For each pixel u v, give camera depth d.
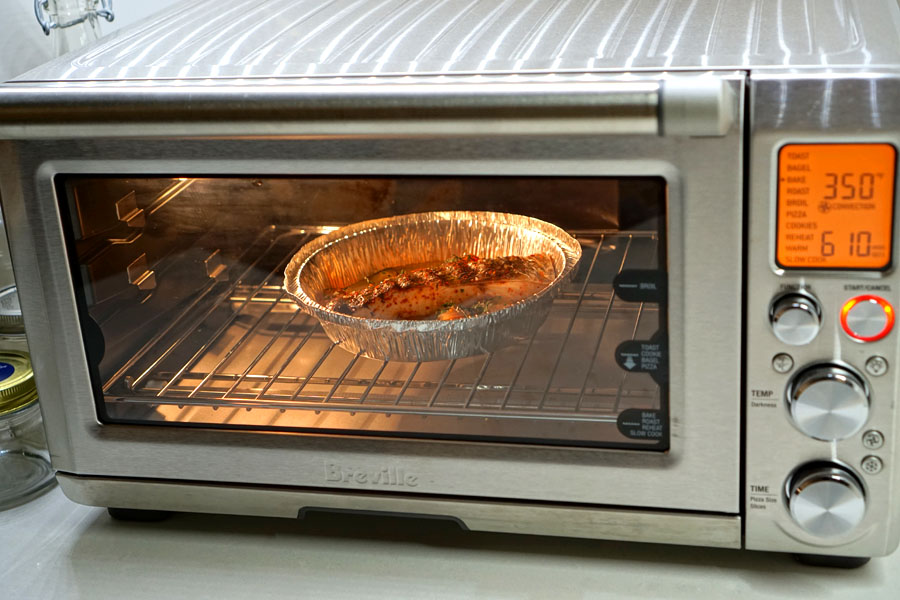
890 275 0.67
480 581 0.82
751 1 0.86
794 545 0.77
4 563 0.88
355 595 0.81
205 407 0.85
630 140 0.68
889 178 0.65
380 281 0.86
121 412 0.86
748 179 0.67
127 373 0.86
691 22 0.80
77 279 0.81
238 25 0.92
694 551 0.84
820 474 0.73
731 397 0.73
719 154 0.66
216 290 0.87
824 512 0.74
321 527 0.90
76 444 0.88
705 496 0.77
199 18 0.96
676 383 0.74
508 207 0.74
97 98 0.72
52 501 0.96
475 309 0.83
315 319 0.91
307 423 0.83
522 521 0.83
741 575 0.81
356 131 0.70
